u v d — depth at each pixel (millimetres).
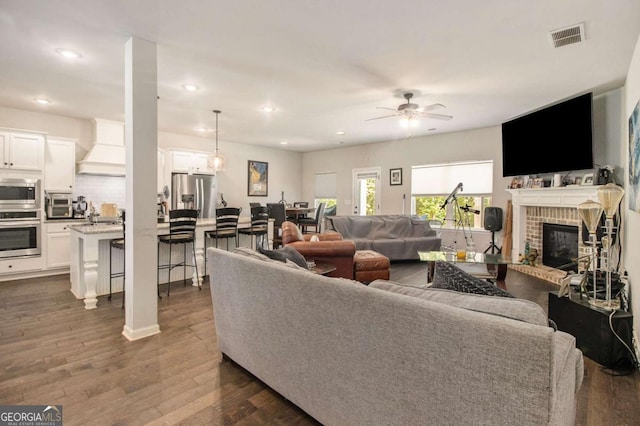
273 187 8727
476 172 6285
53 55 3031
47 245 4789
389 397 1293
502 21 2455
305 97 4320
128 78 2721
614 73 3457
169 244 4328
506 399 982
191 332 2816
